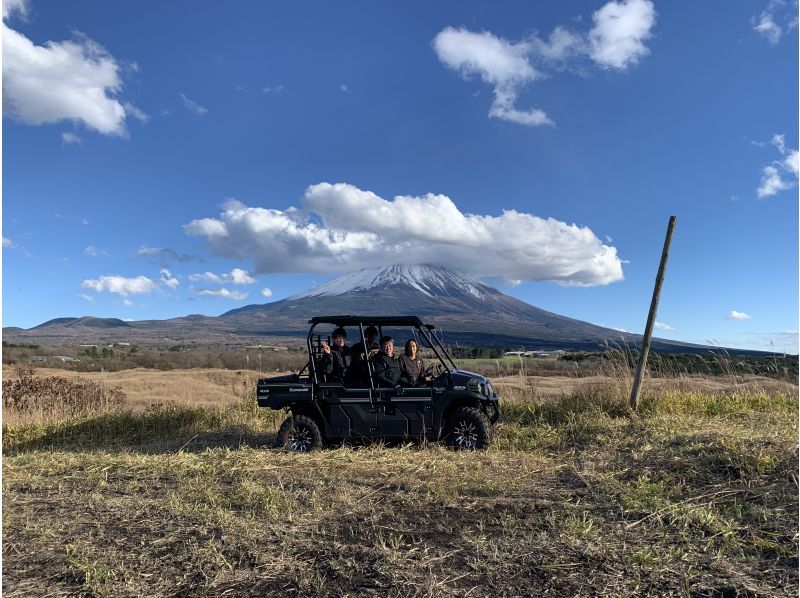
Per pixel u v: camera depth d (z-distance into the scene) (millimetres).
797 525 4086
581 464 6500
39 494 5668
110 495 5605
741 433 6609
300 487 5688
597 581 3414
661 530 4215
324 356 8492
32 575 3652
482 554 3820
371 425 8109
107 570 3625
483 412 8469
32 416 12250
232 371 31344
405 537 4203
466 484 5699
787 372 10812
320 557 3840
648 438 7160
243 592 3375
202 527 4414
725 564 3615
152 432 10750
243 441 9219
